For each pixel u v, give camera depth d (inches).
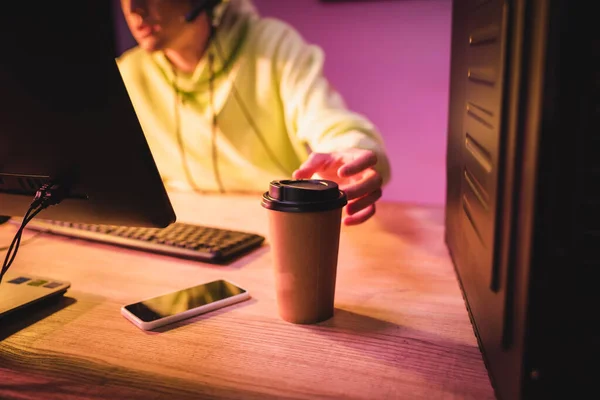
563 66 13.4
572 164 13.8
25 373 20.2
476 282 22.3
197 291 27.3
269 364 20.6
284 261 23.1
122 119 21.2
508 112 16.0
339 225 23.4
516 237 15.6
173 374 20.0
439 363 20.5
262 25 68.3
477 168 21.6
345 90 78.2
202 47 66.2
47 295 26.0
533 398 15.3
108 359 21.2
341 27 75.4
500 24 16.8
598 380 14.9
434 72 73.0
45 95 21.3
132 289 28.4
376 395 18.4
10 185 25.5
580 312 14.5
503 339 16.7
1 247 35.3
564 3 13.1
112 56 20.1
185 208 45.6
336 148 42.3
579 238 14.1
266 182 69.0
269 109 67.8
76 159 23.1
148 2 57.0
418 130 76.2
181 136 70.2
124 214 24.9
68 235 37.0
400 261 32.4
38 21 19.7
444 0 69.7
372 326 23.8
